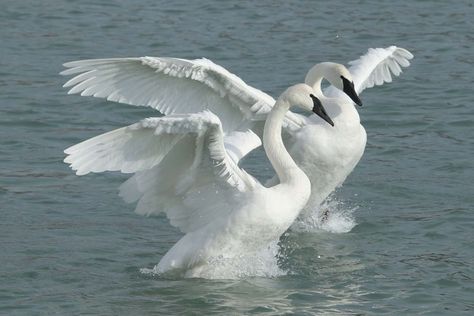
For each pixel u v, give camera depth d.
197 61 14.99
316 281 13.60
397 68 18.34
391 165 18.97
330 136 15.44
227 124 15.72
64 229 15.48
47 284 13.30
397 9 31.58
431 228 15.75
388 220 16.19
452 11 31.39
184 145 13.01
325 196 15.93
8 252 14.41
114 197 17.08
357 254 14.72
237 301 12.80
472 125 21.44
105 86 14.77
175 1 32.12
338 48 27.31
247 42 27.75
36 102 22.56
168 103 15.27
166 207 13.85
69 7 31.03
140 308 12.52
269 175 18.19
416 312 12.52
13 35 27.98
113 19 29.86
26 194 17.08
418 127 21.39
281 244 15.16
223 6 31.55
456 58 26.70
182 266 13.57
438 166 18.84
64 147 19.81
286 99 14.15
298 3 32.09
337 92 16.70
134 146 12.80
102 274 13.71
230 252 13.57
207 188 13.53
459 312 12.52
